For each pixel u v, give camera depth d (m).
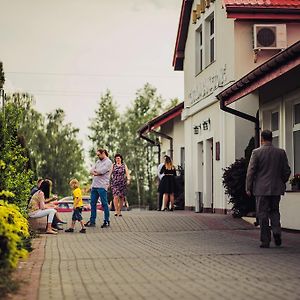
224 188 22.39
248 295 8.03
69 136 85.88
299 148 18.69
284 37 22.39
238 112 21.06
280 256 12.07
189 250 13.21
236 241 15.22
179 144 34.38
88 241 15.57
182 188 31.94
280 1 22.56
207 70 26.17
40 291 8.41
